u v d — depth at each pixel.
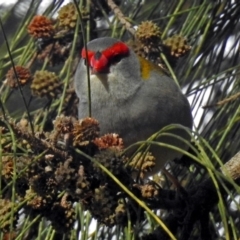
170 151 5.66
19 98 6.09
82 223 4.21
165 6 5.90
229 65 5.73
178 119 6.09
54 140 3.76
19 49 5.58
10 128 3.61
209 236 4.78
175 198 4.78
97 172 3.76
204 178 5.31
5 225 3.79
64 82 5.40
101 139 3.82
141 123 6.10
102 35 6.45
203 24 5.55
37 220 4.03
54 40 5.62
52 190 3.83
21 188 3.95
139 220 3.89
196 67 5.59
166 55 5.50
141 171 4.02
